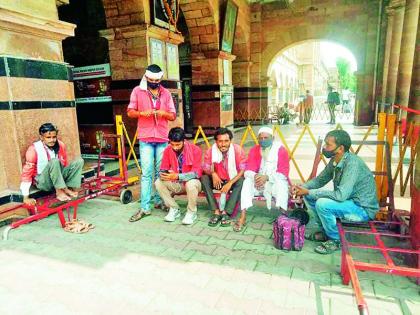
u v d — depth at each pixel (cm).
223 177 386
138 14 699
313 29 1476
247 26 1506
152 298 240
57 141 400
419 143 277
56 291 250
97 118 802
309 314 219
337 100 1522
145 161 403
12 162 397
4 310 228
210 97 1137
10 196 401
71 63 977
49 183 383
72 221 380
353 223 346
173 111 415
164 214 420
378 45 1331
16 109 386
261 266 283
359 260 289
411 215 284
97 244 332
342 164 306
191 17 1045
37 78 411
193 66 1132
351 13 1389
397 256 297
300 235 307
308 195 336
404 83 941
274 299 236
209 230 365
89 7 909
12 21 369
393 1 1088
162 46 774
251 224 380
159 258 300
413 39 905
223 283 258
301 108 1575
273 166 358
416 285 251
